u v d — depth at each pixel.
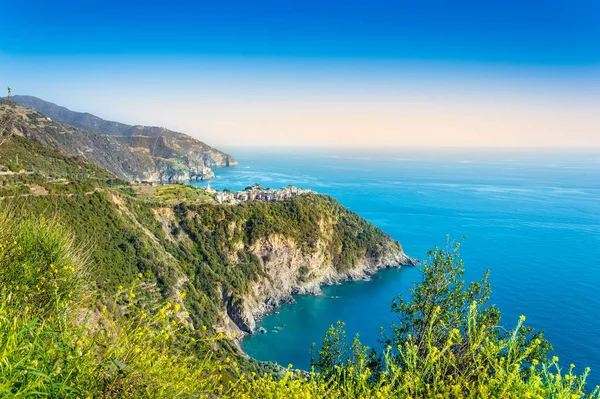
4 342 3.85
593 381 54.12
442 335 8.36
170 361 5.01
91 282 8.66
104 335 5.09
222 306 89.75
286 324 90.06
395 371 6.61
